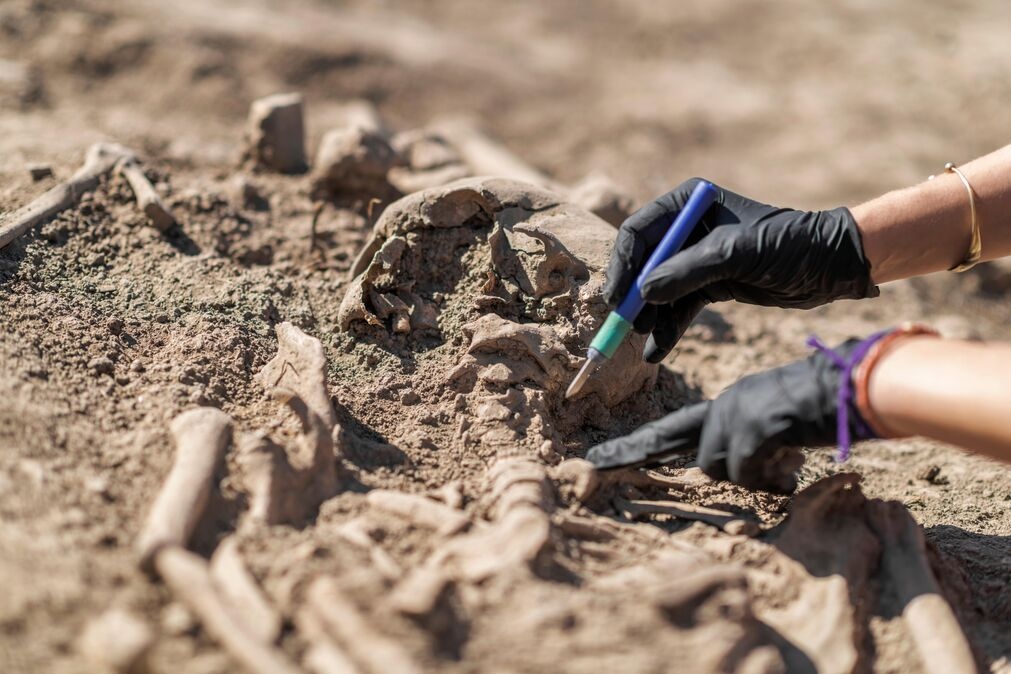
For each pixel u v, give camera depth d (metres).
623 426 2.66
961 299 4.82
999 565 2.31
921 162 6.74
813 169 6.68
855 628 1.91
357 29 7.52
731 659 1.68
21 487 1.89
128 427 2.23
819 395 1.97
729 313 4.06
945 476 2.86
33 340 2.42
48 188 3.36
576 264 2.63
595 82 7.79
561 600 1.74
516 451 2.36
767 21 9.16
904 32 8.95
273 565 1.82
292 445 2.19
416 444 2.37
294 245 3.42
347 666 1.58
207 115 5.98
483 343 2.52
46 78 5.86
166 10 6.87
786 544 2.08
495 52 7.90
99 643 1.54
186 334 2.62
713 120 7.34
